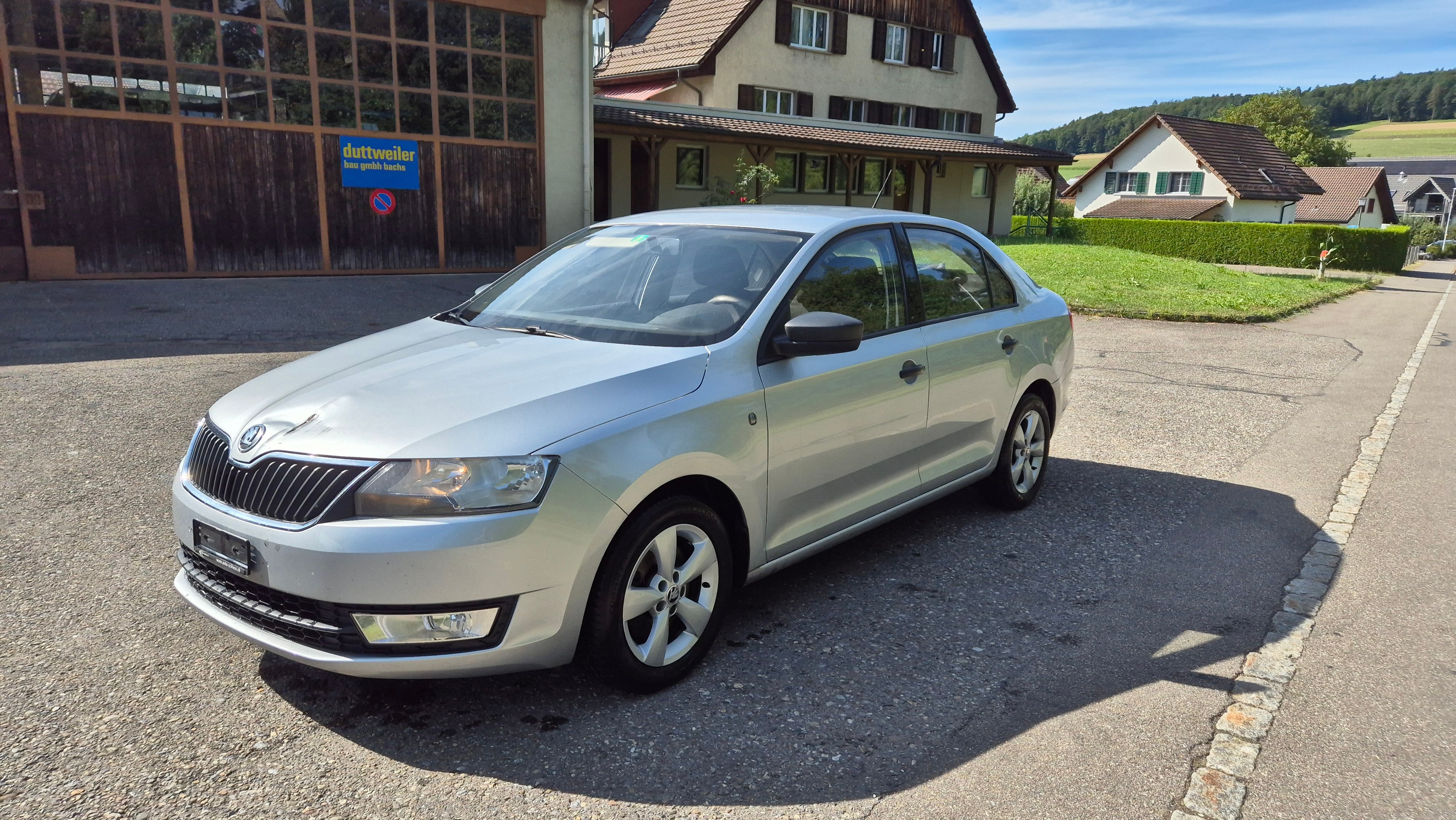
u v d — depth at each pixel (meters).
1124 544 4.61
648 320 3.56
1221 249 36.50
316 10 13.30
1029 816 2.50
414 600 2.59
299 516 2.67
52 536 4.22
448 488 2.62
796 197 26.88
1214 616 3.80
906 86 32.31
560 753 2.74
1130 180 50.56
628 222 4.39
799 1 28.52
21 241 11.77
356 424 2.79
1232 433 7.02
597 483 2.79
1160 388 8.75
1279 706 3.10
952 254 4.60
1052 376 5.14
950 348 4.27
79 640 3.30
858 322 3.35
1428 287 27.20
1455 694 3.20
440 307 11.45
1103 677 3.28
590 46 16.03
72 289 11.38
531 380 3.02
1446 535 4.84
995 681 3.23
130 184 12.29
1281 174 47.44
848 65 30.28
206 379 7.14
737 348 3.33
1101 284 17.70
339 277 13.84
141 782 2.53
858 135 26.50
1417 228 77.44
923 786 2.62
